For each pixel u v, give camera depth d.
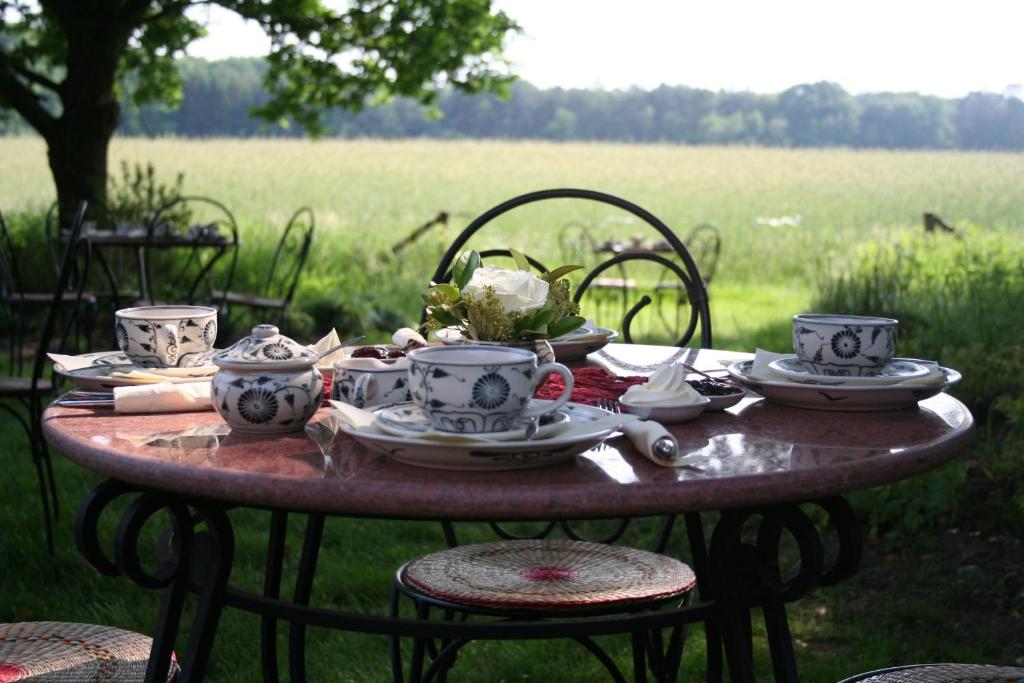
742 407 1.46
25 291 7.98
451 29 10.73
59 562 3.20
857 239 15.30
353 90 11.34
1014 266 6.48
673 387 1.33
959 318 5.05
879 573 3.21
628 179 27.84
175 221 8.88
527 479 1.03
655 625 1.28
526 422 1.14
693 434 1.26
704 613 1.30
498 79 11.22
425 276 11.02
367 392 1.33
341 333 7.57
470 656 2.67
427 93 11.34
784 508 1.24
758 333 7.70
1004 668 1.42
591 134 47.34
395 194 23.56
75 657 1.46
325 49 10.88
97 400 1.46
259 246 10.78
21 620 2.79
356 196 22.52
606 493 0.99
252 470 1.06
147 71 11.80
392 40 10.81
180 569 1.28
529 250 14.16
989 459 3.53
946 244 8.93
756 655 2.66
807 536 1.22
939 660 2.62
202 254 9.91
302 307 7.75
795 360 1.58
